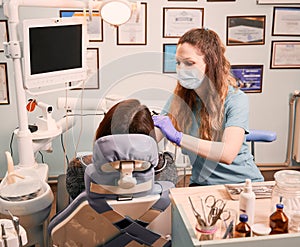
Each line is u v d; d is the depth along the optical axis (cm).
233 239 98
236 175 177
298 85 341
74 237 126
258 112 343
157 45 318
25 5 178
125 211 118
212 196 123
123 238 125
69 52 198
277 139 351
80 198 120
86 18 197
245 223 108
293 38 329
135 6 182
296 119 343
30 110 232
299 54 334
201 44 147
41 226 165
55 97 309
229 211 116
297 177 122
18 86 185
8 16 176
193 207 112
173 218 121
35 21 180
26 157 193
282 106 344
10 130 319
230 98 170
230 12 319
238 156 179
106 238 125
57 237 127
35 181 168
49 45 188
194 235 101
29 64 183
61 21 190
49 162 323
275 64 334
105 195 115
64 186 187
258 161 354
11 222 140
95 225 123
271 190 134
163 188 124
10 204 154
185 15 314
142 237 125
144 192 117
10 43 178
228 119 169
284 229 109
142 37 315
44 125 227
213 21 319
